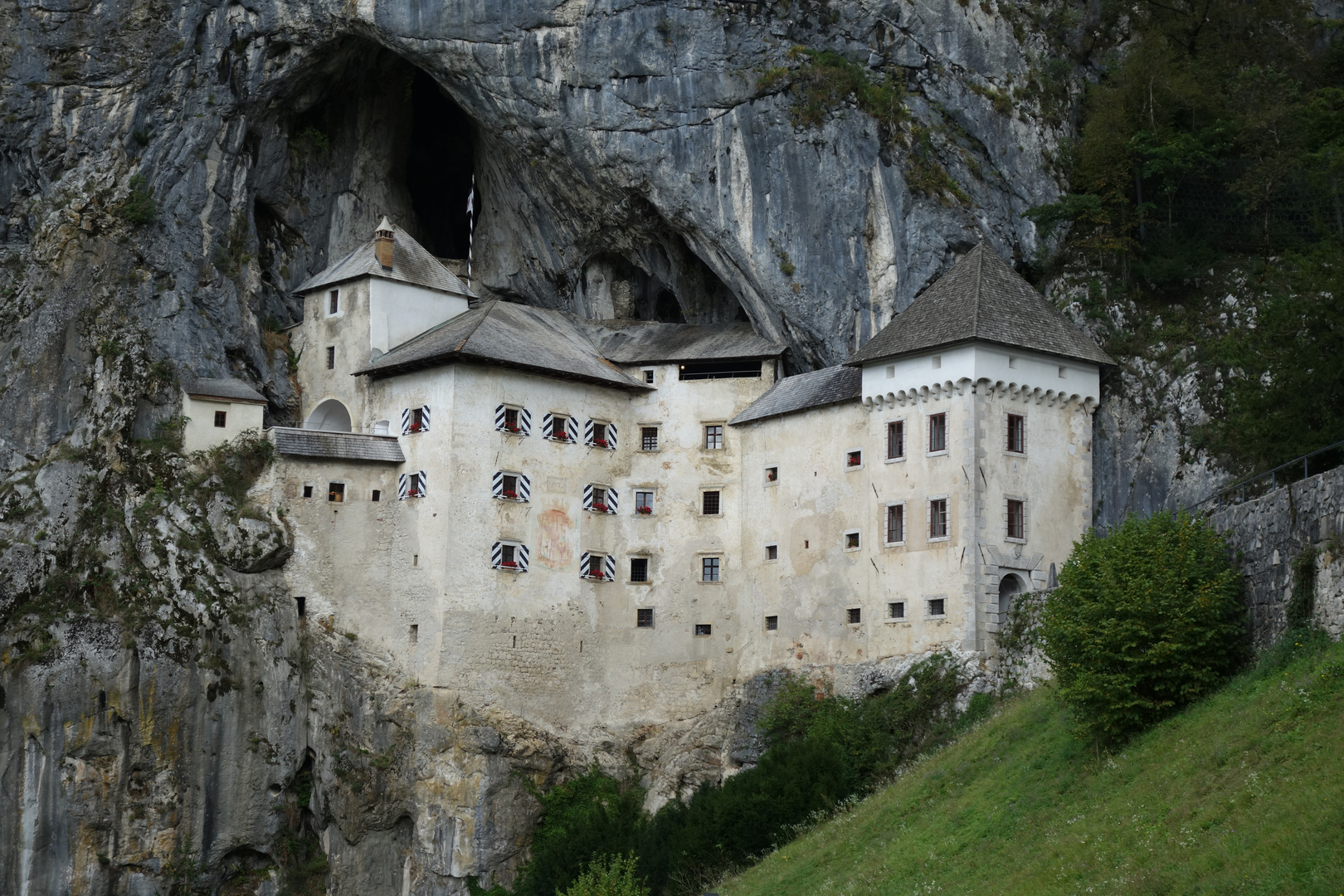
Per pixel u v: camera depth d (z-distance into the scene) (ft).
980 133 239.91
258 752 221.87
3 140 252.83
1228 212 228.84
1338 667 112.47
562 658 228.43
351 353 244.42
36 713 217.56
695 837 180.75
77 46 252.01
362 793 219.41
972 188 235.81
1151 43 247.91
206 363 242.78
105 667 218.59
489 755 217.36
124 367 235.61
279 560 224.94
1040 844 124.06
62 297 242.58
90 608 221.87
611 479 238.68
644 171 241.55
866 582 211.00
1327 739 106.42
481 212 277.64
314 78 261.85
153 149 249.75
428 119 286.87
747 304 242.17
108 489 228.63
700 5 240.32
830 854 155.74
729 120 238.48
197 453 230.07
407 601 225.15
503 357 226.58
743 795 183.52
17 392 239.71
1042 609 187.01
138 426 234.17
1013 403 205.57
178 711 219.00
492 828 215.72
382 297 243.40
